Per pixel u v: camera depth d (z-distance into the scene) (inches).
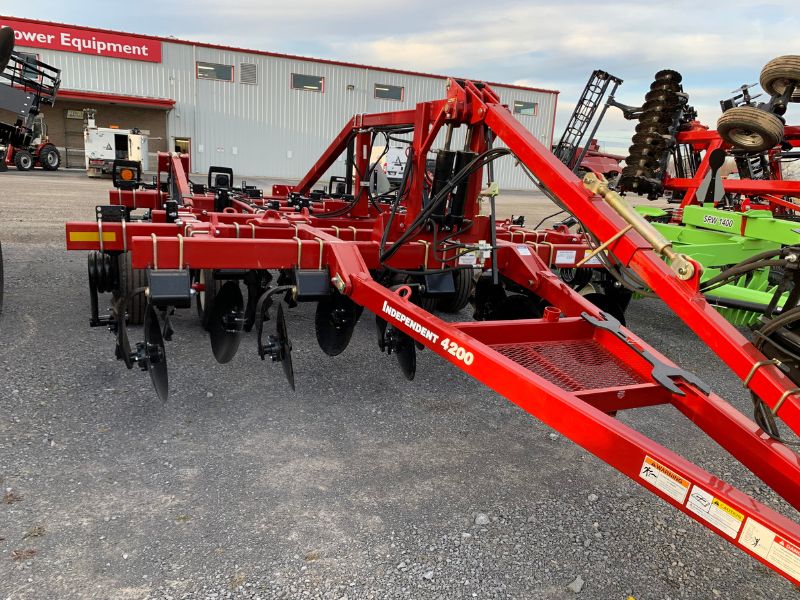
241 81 1133.7
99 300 202.7
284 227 167.5
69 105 1050.1
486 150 134.6
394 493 103.0
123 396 130.2
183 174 271.7
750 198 346.0
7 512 88.7
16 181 680.4
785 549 61.0
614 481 112.9
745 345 78.3
